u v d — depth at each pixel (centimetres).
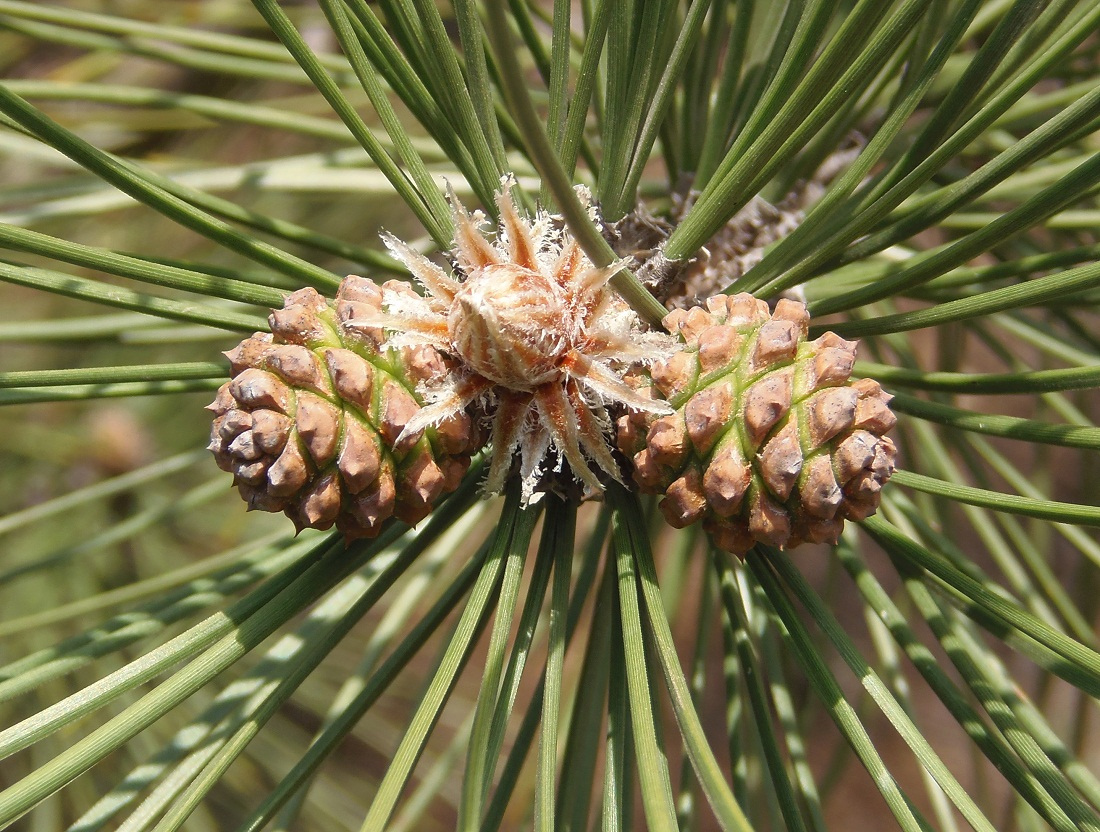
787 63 23
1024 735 22
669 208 27
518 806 46
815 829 25
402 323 22
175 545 40
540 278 22
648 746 21
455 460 23
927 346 46
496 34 19
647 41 23
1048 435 22
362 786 48
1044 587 27
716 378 22
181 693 21
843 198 23
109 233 41
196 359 40
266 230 25
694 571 57
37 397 23
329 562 23
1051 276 22
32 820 34
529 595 23
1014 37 22
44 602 37
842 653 22
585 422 22
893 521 26
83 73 37
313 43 40
